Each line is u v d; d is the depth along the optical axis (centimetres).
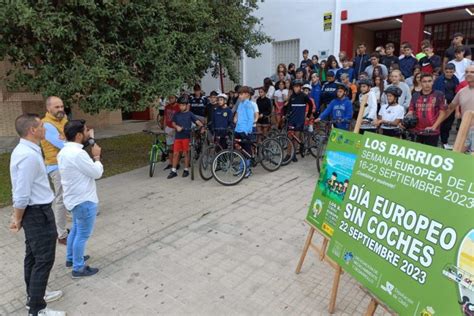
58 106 418
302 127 740
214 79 1419
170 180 684
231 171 642
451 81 678
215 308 309
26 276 308
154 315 303
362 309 301
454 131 827
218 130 667
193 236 448
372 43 1173
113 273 371
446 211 183
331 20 1072
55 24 581
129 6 653
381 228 220
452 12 908
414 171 206
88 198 347
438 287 179
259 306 310
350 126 636
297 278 350
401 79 663
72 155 331
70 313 309
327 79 832
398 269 203
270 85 927
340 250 250
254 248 412
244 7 1040
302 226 462
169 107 733
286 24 1180
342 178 298
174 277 360
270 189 604
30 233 287
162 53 691
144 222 495
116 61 677
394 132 566
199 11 784
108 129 1316
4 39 624
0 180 701
